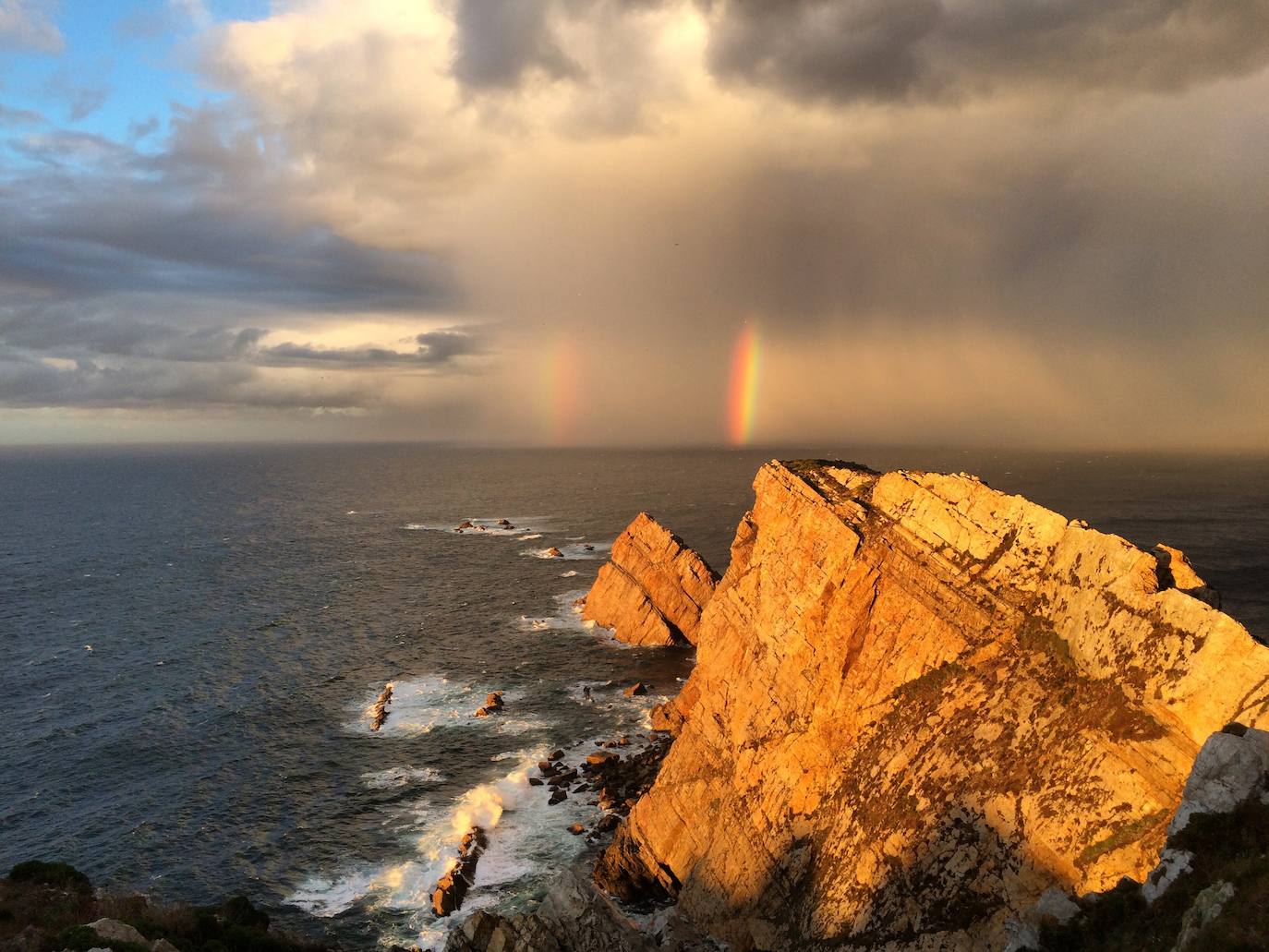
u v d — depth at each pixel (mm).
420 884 64125
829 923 44438
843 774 50312
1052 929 30656
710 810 58656
